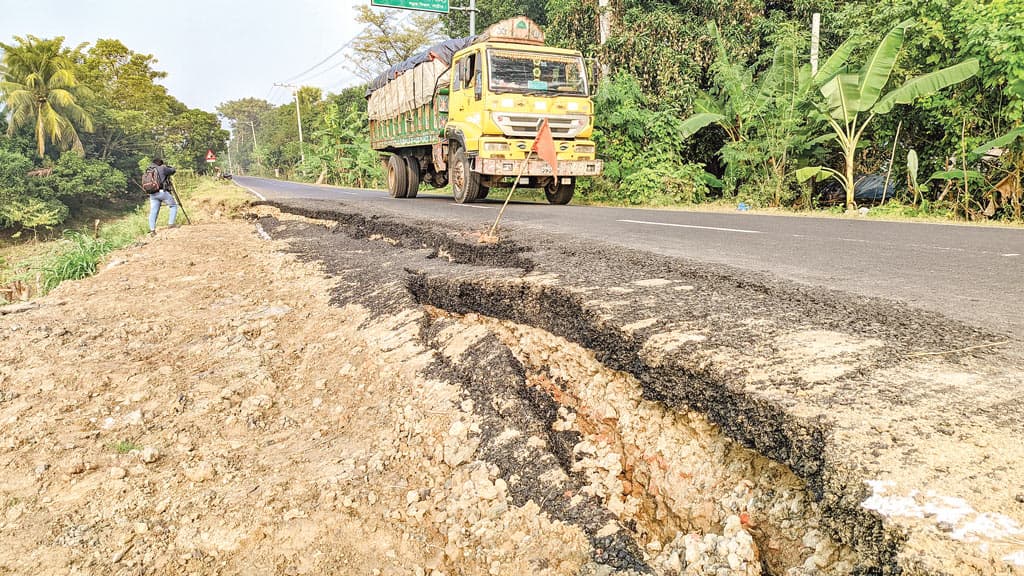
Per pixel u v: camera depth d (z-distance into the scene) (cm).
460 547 222
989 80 875
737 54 1548
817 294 321
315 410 360
